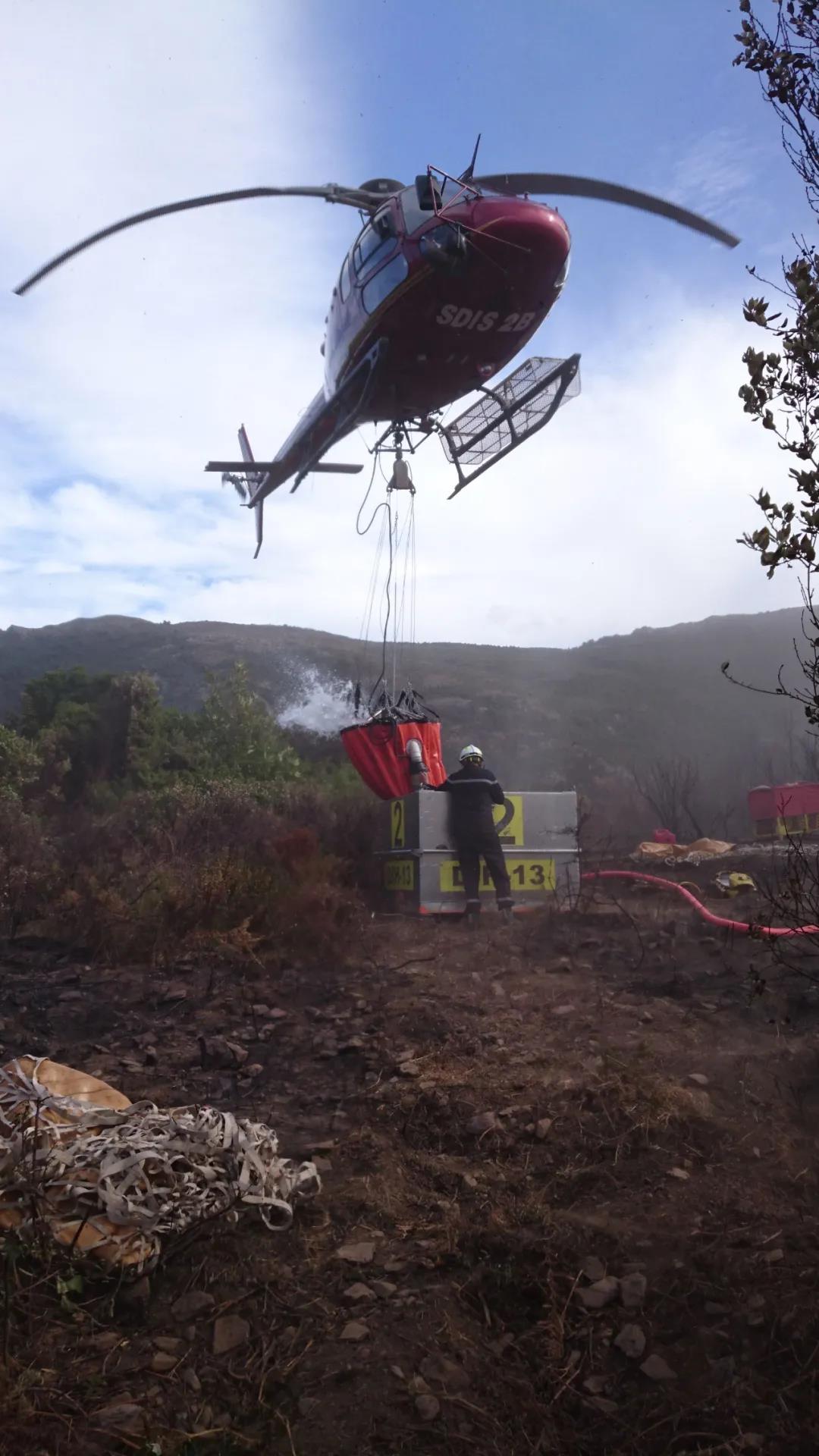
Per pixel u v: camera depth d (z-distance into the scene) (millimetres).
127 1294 2713
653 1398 2406
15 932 7348
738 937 6465
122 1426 2256
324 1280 2869
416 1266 2924
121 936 6801
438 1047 4648
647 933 6875
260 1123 3727
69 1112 3068
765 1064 4152
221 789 13125
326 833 9766
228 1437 2256
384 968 6352
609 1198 3232
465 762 8461
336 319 11438
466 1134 3732
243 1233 3047
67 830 11281
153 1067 4668
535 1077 4148
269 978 6168
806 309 2701
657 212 11000
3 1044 4891
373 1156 3605
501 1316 2740
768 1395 2379
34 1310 2600
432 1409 2361
